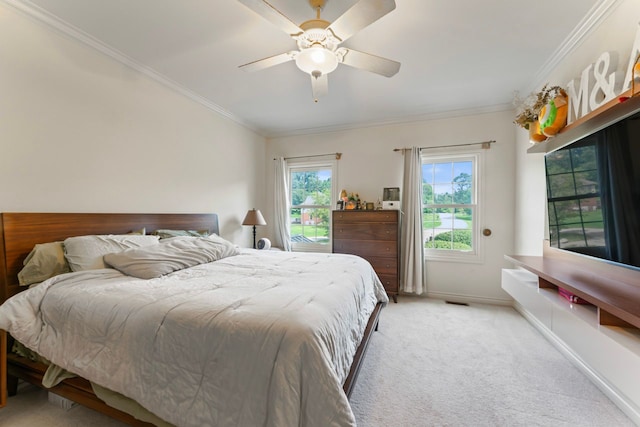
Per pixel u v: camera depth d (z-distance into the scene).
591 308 1.51
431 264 3.74
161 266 1.83
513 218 3.35
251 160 4.26
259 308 1.19
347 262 2.31
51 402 1.58
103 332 1.28
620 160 1.37
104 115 2.28
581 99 1.84
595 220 1.58
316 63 1.76
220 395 1.04
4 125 1.73
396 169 3.90
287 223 4.48
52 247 1.77
